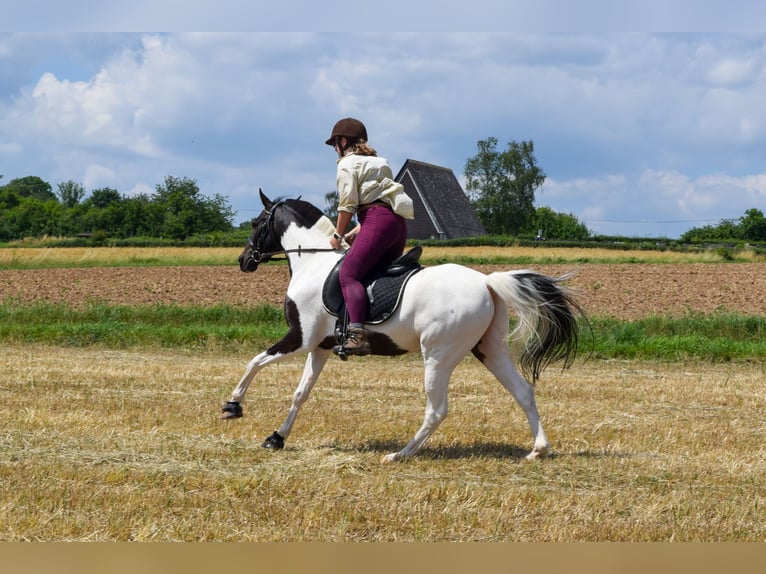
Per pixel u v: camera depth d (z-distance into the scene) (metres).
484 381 12.05
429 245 54.38
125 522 5.10
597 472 6.73
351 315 7.01
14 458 6.72
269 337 16.17
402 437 8.06
